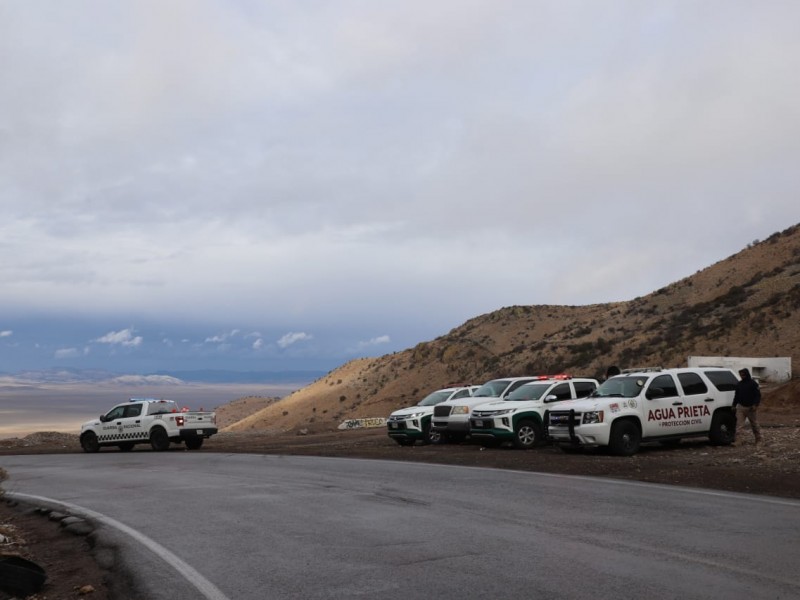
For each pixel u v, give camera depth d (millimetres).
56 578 8281
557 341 65438
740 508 10836
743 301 53594
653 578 7043
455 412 23422
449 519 10484
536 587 6840
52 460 24281
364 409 65938
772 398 31906
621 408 18000
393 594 6770
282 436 38219
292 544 9039
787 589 6621
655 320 60156
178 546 9180
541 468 16609
